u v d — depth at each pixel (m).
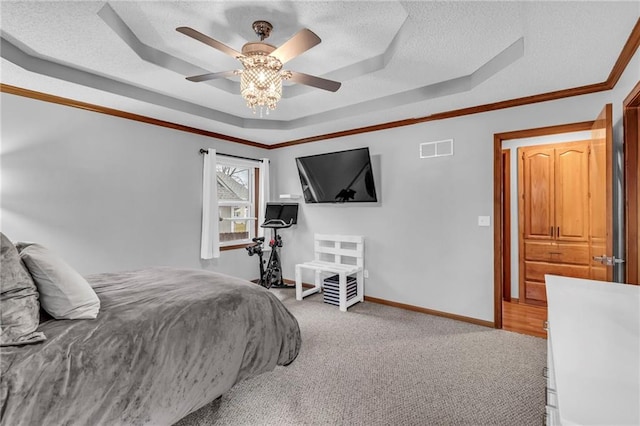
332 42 2.45
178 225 3.93
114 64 2.52
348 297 3.95
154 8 2.02
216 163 4.49
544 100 2.92
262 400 2.02
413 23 1.97
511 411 1.91
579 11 1.70
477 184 3.32
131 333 1.51
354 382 2.22
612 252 2.22
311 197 4.64
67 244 3.04
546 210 4.00
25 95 2.78
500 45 2.25
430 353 2.66
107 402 1.35
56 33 2.05
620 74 2.34
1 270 1.37
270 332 2.11
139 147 3.56
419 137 3.69
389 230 3.96
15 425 1.14
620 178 2.42
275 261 4.78
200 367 1.68
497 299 3.21
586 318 1.25
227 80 3.16
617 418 0.64
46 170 2.91
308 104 3.59
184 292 1.96
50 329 1.45
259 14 2.09
